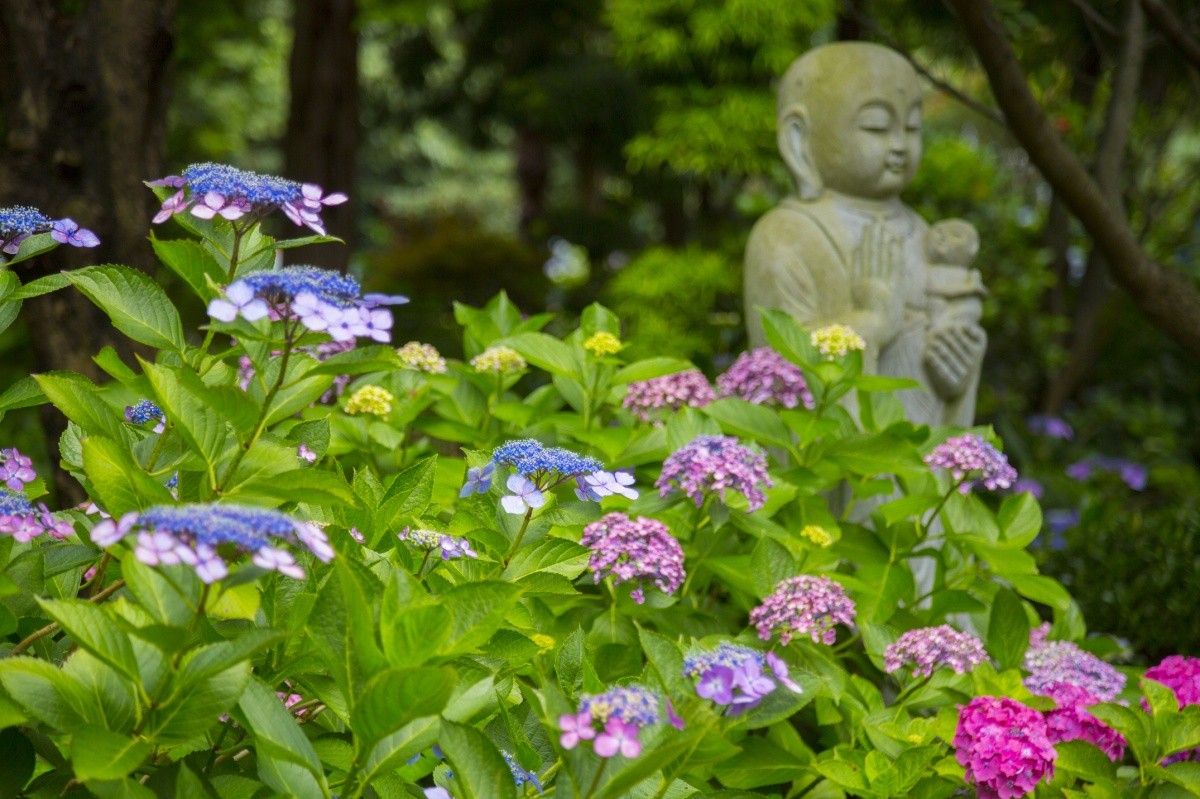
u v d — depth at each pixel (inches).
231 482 69.9
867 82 161.2
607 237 478.6
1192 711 96.6
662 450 131.6
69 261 151.9
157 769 65.7
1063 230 347.9
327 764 74.5
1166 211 330.3
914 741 100.5
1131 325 366.0
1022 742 91.6
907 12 325.7
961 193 325.7
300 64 380.8
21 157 150.0
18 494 71.4
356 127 387.5
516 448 85.9
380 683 59.7
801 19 306.2
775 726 109.8
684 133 309.7
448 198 957.2
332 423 134.6
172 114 466.0
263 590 75.4
